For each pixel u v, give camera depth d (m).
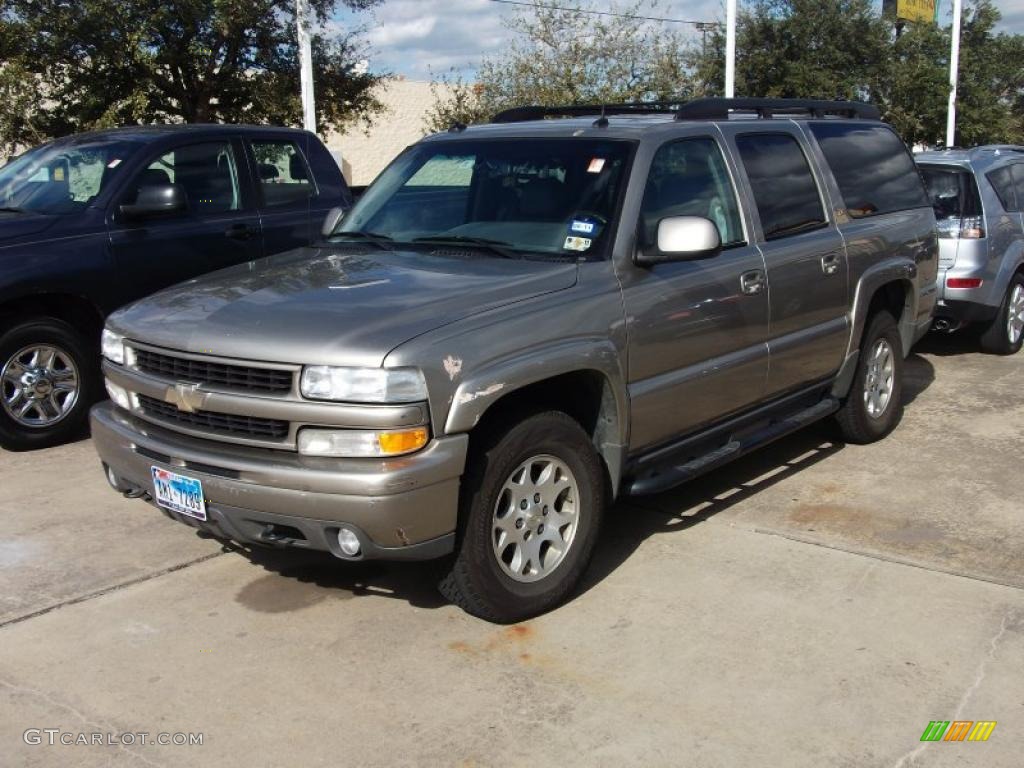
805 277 5.58
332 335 3.73
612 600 4.39
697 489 5.80
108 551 4.97
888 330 6.56
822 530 5.14
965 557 4.79
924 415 7.33
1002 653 3.90
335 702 3.64
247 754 3.35
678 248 4.39
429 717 3.54
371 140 32.97
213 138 7.60
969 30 26.73
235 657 3.96
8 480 6.03
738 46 20.41
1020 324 9.50
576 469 4.28
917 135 22.19
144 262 6.96
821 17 19.95
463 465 3.76
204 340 3.93
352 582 4.62
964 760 3.26
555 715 3.54
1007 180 9.30
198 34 14.08
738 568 4.70
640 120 5.22
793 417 5.83
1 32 13.03
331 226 5.52
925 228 6.92
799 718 3.49
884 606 4.30
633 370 4.49
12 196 7.23
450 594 4.08
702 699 3.61
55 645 4.06
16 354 6.46
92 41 13.33
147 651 4.01
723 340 5.01
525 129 5.27
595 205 4.64
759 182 5.49
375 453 3.63
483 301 4.01
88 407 6.80
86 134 7.74
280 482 3.69
